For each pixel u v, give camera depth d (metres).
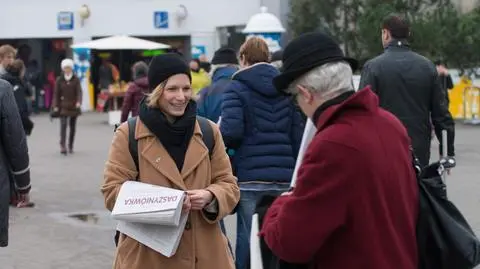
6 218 5.96
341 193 2.96
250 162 6.16
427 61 6.55
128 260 4.29
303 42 3.19
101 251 8.43
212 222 4.36
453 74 25.25
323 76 3.14
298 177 3.05
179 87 4.29
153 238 4.13
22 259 8.06
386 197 3.04
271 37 24.25
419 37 24.89
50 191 12.40
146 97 4.40
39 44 33.31
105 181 4.29
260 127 6.17
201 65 15.80
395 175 3.07
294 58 3.19
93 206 11.12
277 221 3.10
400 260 3.07
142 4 33.25
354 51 26.89
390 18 6.57
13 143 5.95
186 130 4.32
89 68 32.59
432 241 3.26
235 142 6.14
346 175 2.95
